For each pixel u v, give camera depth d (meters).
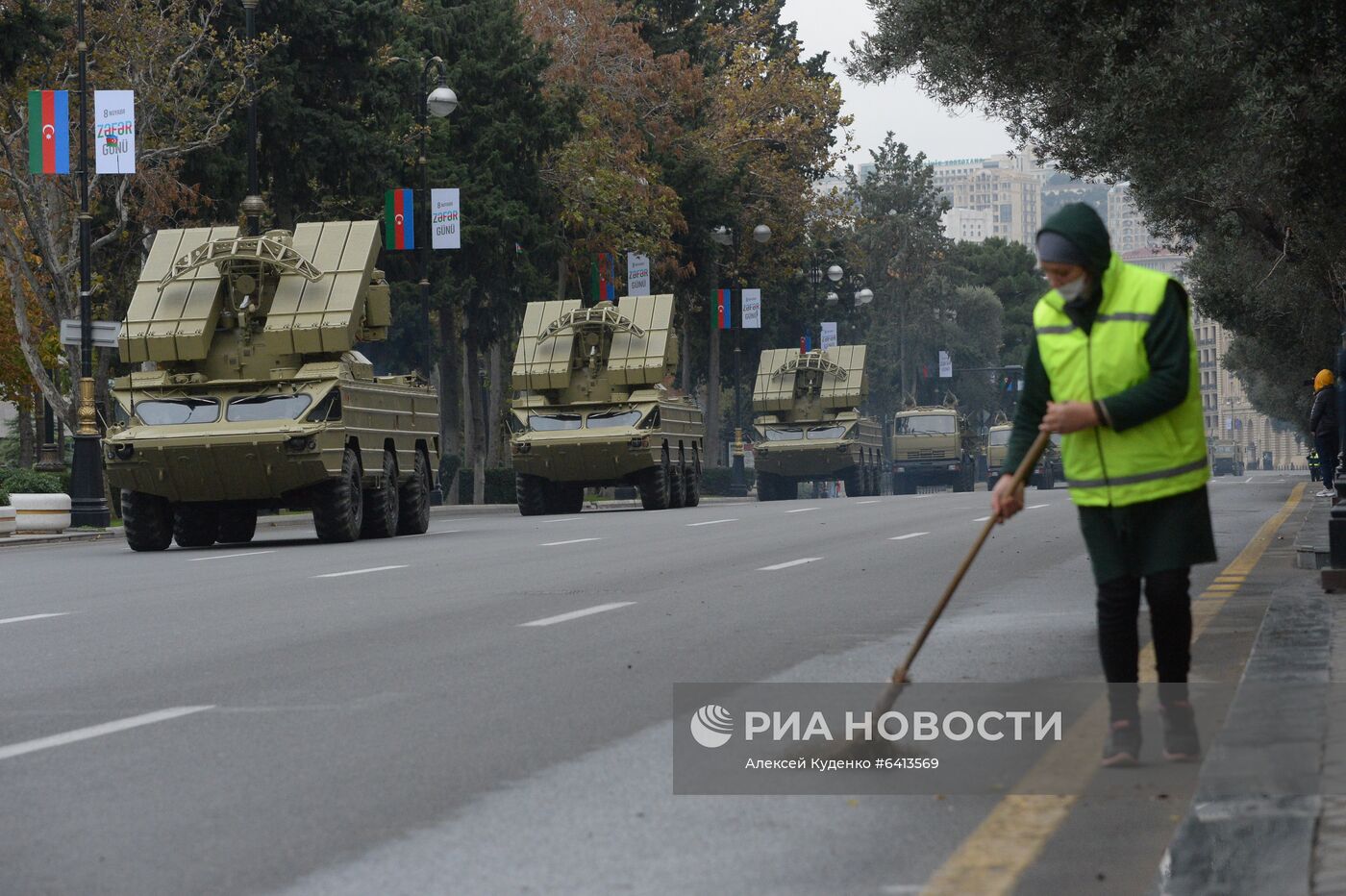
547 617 27.92
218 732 17.22
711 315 157.50
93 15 86.88
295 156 100.38
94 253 98.62
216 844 12.44
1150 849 11.85
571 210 124.50
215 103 94.50
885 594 31.66
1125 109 37.59
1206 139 39.03
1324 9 32.81
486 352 123.19
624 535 54.94
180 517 59.56
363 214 108.25
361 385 59.06
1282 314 99.62
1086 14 37.62
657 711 18.02
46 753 16.22
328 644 24.66
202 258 58.41
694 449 97.38
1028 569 37.50
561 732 16.86
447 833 12.67
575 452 86.75
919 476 158.38
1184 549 13.77
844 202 166.00
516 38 119.06
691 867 11.55
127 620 28.86
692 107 145.88
